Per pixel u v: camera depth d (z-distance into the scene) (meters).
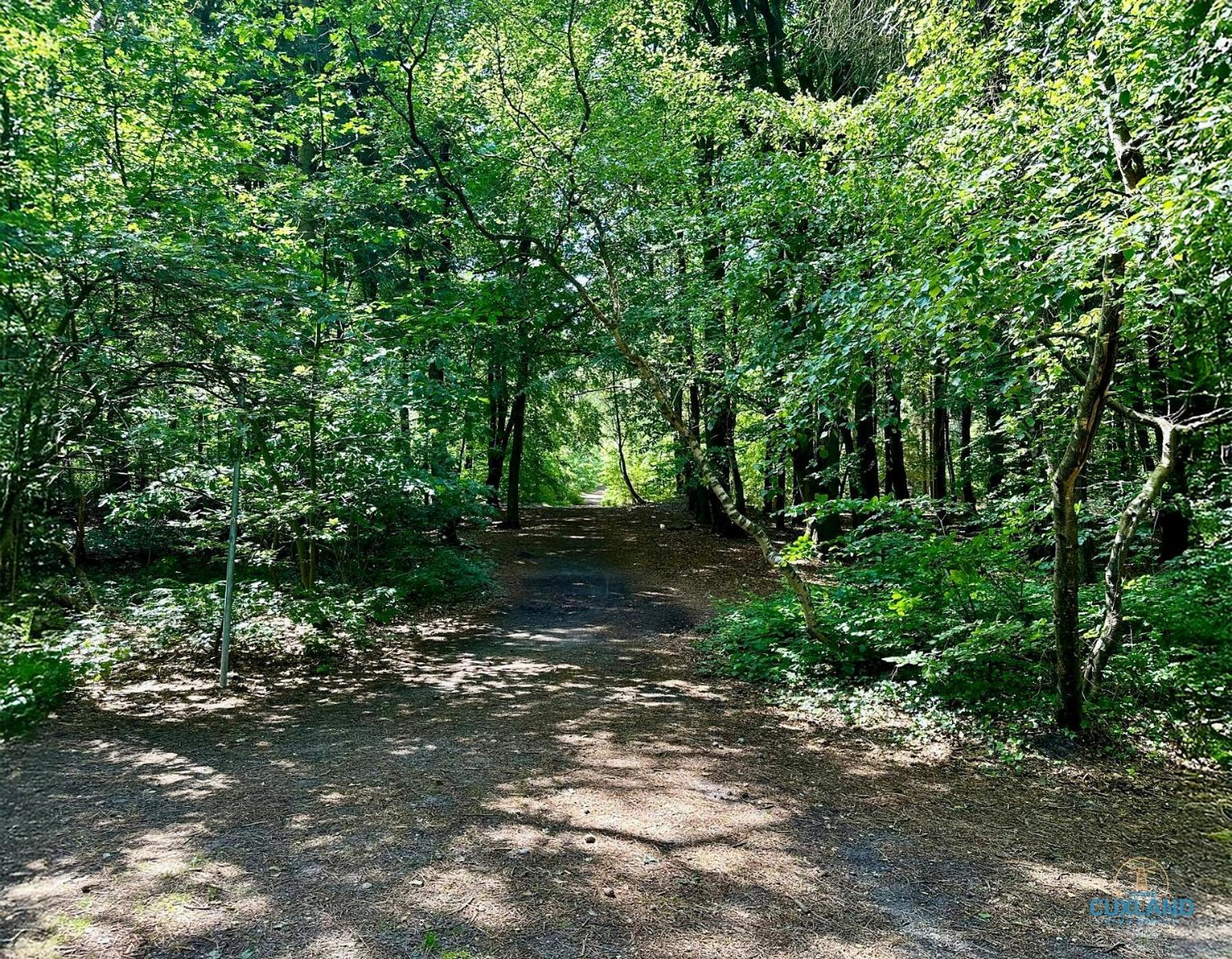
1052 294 4.14
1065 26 5.97
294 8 9.90
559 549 17.23
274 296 7.09
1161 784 4.78
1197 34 4.42
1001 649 6.06
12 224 5.46
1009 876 3.67
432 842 3.90
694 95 11.16
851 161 8.20
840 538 7.36
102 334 6.88
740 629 8.70
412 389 8.41
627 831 4.11
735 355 12.11
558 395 22.56
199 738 5.54
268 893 3.31
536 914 3.22
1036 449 9.25
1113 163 5.11
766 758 5.40
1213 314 5.38
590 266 12.07
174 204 7.32
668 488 29.17
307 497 8.80
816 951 3.00
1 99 7.26
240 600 8.01
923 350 6.83
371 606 10.00
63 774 4.62
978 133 5.98
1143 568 8.24
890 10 9.16
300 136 10.66
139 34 8.73
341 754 5.32
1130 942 3.11
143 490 9.80
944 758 5.35
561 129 9.62
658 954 2.95
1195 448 7.67
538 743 5.68
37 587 9.10
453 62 10.72
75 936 2.88
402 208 12.15
